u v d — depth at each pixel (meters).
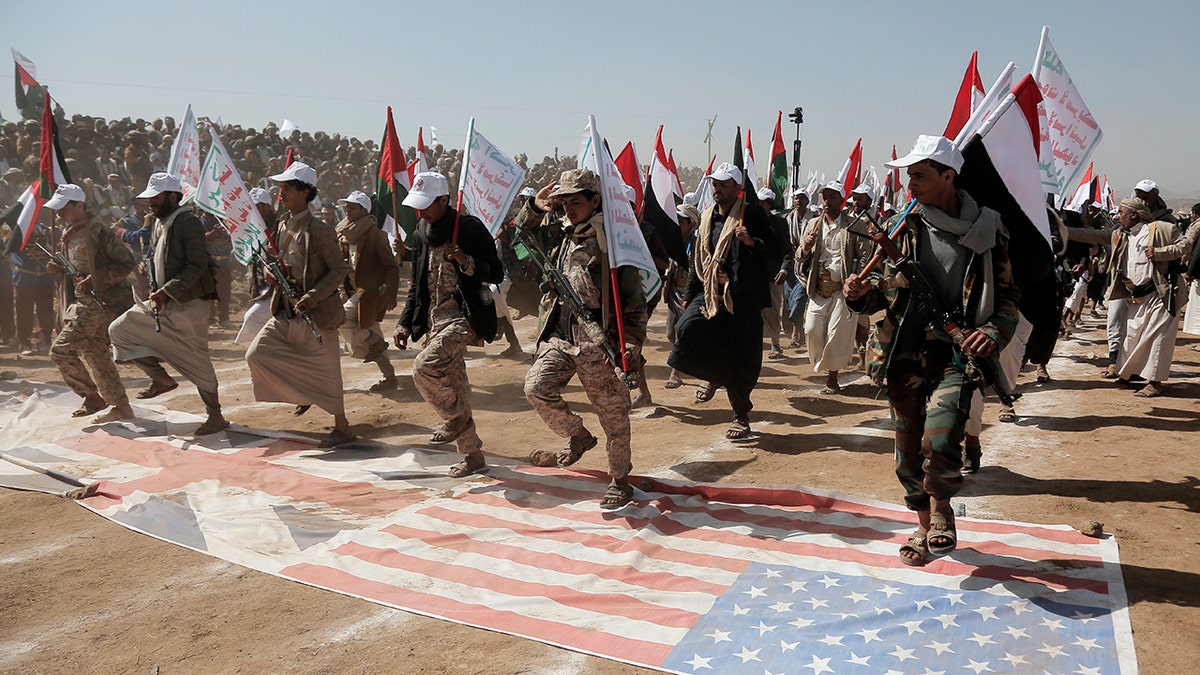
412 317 5.77
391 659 3.55
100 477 5.95
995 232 3.94
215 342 12.31
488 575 4.30
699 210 11.55
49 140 7.70
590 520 5.02
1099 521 4.80
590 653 3.53
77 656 3.64
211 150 6.93
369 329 8.75
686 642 3.57
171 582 4.33
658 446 6.73
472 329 5.69
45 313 11.21
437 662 3.51
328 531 4.91
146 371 7.23
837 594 3.95
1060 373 9.50
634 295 5.05
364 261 8.41
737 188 6.52
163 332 6.85
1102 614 3.67
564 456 5.37
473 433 5.89
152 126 19.23
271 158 19.86
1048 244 4.57
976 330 3.89
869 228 4.18
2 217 8.69
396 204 8.72
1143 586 3.97
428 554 4.57
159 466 6.17
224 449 6.61
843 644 3.50
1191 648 3.42
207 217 13.48
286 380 6.55
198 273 6.76
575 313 5.06
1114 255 8.73
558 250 5.34
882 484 5.57
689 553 4.52
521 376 9.78
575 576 4.26
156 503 5.33
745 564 4.33
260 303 8.42
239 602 4.10
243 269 18.03
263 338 6.55
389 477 5.86
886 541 4.54
